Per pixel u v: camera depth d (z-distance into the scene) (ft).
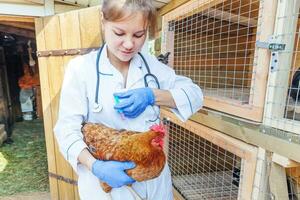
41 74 6.01
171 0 5.32
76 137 2.60
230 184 5.95
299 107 2.90
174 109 2.90
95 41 4.99
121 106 2.52
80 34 5.13
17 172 9.29
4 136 12.43
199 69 5.82
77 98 2.68
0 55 14.03
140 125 2.75
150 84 2.87
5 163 10.07
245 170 3.40
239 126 3.47
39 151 11.38
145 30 2.35
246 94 4.42
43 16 6.24
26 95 16.58
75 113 2.68
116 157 2.37
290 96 3.22
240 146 3.47
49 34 5.62
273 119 2.93
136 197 2.81
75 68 2.71
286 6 2.73
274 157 2.97
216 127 3.99
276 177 3.05
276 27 2.82
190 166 6.44
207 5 4.04
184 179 6.24
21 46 15.49
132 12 2.13
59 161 6.31
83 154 2.54
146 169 2.31
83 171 2.85
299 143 2.61
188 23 5.34
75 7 6.77
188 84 3.12
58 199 6.74
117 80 2.70
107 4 2.21
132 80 2.78
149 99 2.63
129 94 2.56
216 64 5.84
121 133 2.49
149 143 2.31
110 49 2.51
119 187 2.59
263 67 3.01
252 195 3.30
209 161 6.55
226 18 5.29
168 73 3.08
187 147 6.31
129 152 2.31
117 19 2.16
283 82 2.90
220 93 4.65
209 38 5.72
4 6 6.04
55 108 5.96
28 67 16.03
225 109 3.75
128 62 2.80
